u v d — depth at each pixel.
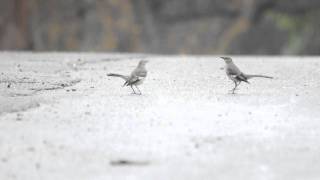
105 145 12.54
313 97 17.34
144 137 13.08
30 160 11.69
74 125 13.95
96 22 48.25
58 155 11.96
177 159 11.74
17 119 14.38
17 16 47.34
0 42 46.94
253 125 14.09
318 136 13.20
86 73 22.17
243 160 11.68
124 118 14.63
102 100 16.70
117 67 24.02
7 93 17.59
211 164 11.48
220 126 13.98
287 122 14.37
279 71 22.69
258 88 18.86
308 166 11.38
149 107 15.84
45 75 21.38
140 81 17.28
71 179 10.83
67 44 48.16
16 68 23.23
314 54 48.31
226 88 18.83
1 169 11.27
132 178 10.85
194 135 13.23
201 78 20.86
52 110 15.37
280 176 10.91
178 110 15.50
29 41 47.69
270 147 12.42
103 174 11.04
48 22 48.16
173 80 20.39
